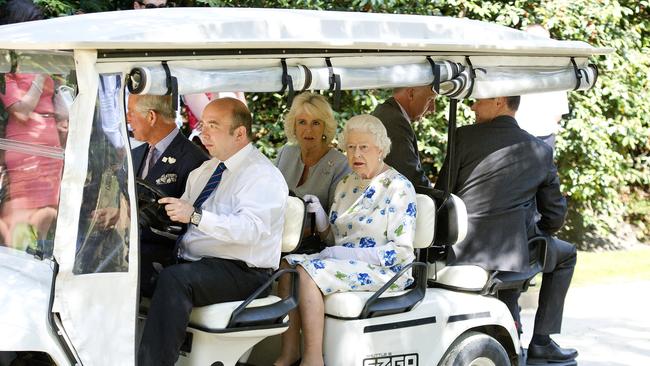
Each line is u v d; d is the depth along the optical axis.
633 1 12.04
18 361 4.26
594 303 9.09
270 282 4.80
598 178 11.75
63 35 4.05
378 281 5.28
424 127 10.34
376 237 5.39
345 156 6.17
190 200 5.20
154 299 4.60
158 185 5.46
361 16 5.34
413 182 6.17
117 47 3.97
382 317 5.25
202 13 4.91
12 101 4.33
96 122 4.01
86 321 4.03
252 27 4.55
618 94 11.59
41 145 4.28
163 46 4.09
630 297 9.38
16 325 3.87
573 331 8.09
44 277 4.11
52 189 4.23
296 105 6.13
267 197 4.87
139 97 5.45
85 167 3.98
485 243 5.88
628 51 11.67
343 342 5.13
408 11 9.98
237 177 4.95
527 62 5.65
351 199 5.54
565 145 11.31
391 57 4.96
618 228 13.25
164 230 5.13
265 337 4.93
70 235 3.98
